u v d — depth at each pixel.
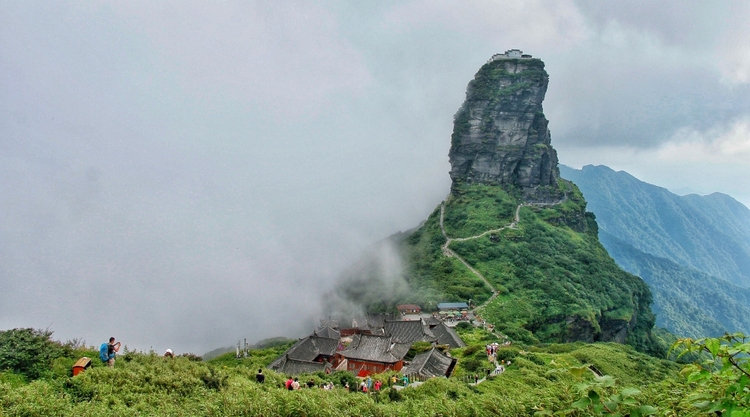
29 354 36.47
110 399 33.84
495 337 112.12
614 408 12.73
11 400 29.91
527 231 191.62
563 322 146.38
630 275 199.62
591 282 172.75
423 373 65.06
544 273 168.38
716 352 12.07
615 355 95.50
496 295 153.50
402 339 99.44
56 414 29.88
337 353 91.25
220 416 32.06
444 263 176.25
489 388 56.41
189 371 41.34
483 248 179.88
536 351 100.25
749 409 12.24
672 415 19.09
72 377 35.38
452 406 32.59
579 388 13.35
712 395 13.22
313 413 32.69
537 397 28.89
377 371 80.38
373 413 33.12
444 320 134.75
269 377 48.62
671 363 98.69
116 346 41.31
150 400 34.97
